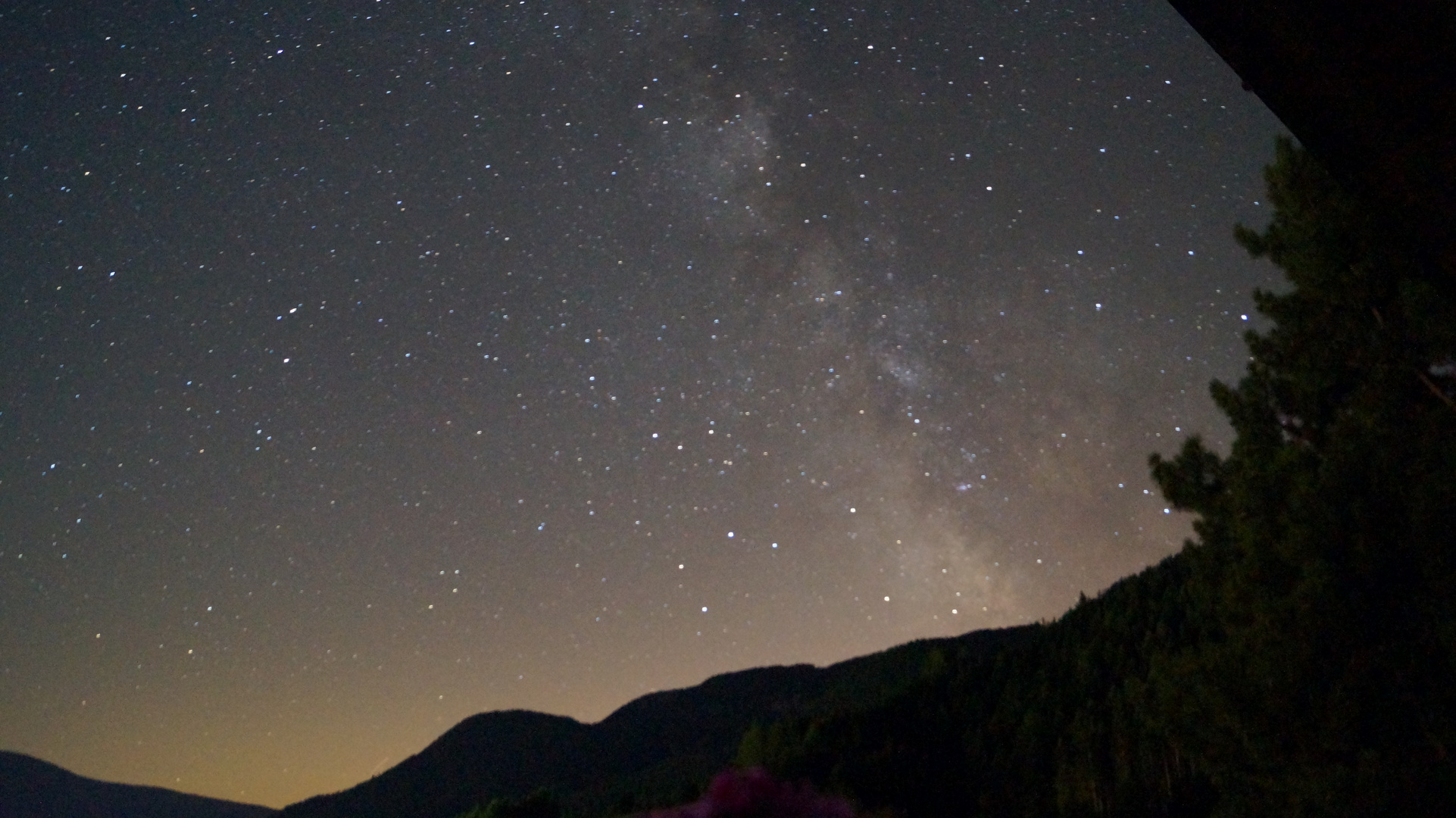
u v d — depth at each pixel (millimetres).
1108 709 27031
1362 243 8539
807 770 31547
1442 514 7008
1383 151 1311
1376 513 7418
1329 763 7309
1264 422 9422
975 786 29547
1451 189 1271
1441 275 1380
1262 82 1393
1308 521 7754
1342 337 8805
